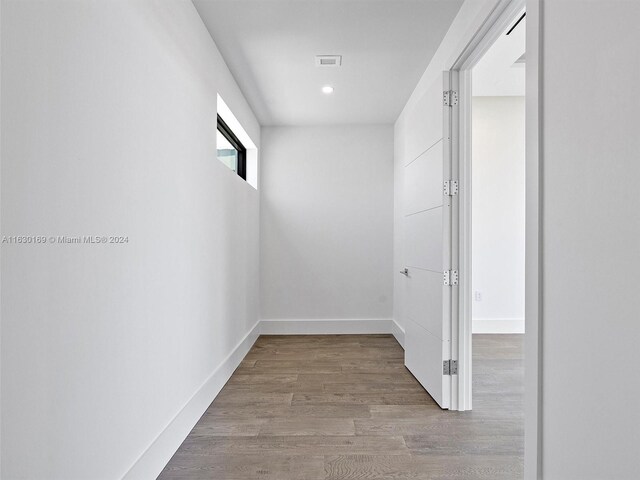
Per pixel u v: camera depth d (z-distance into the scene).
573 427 1.27
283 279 4.93
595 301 1.16
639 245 1.00
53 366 1.17
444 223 2.63
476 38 2.26
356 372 3.40
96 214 1.37
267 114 4.52
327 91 3.83
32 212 1.09
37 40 1.10
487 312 4.77
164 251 1.94
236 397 2.82
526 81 1.54
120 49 1.53
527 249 1.53
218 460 1.99
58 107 1.18
